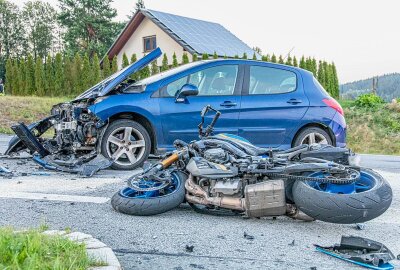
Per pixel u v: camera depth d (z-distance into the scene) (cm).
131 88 803
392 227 480
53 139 852
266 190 468
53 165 759
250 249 399
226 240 422
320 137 861
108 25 6131
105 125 779
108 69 2877
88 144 784
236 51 3525
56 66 2827
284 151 529
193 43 3272
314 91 860
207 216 506
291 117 831
